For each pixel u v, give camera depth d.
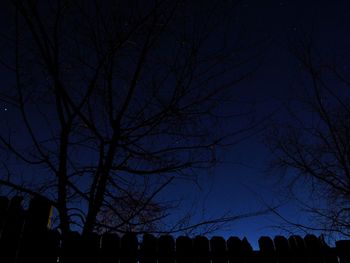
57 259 3.67
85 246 3.79
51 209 4.07
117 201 4.72
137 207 4.73
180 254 4.01
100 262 3.77
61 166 4.50
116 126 4.66
